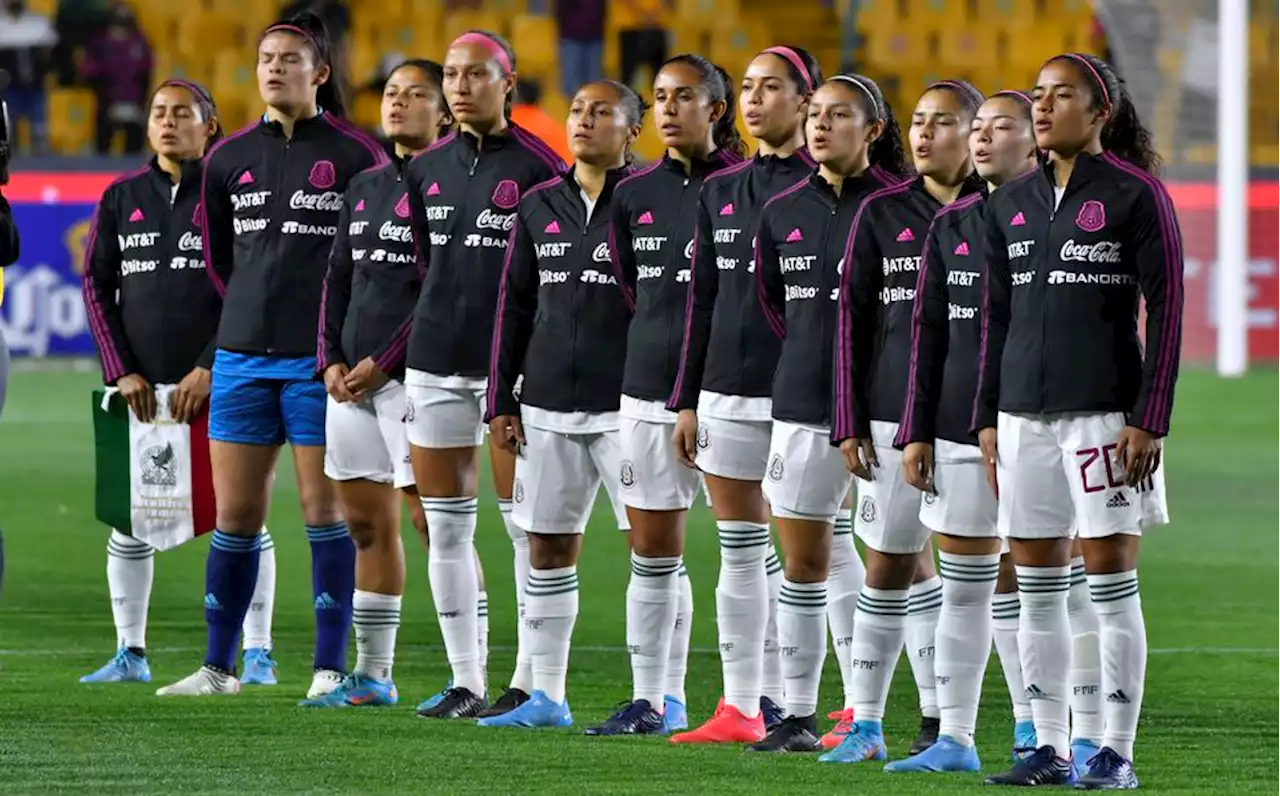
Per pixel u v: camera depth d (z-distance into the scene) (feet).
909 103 251.19
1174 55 235.61
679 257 65.00
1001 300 56.34
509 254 67.46
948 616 58.80
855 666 61.05
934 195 60.90
